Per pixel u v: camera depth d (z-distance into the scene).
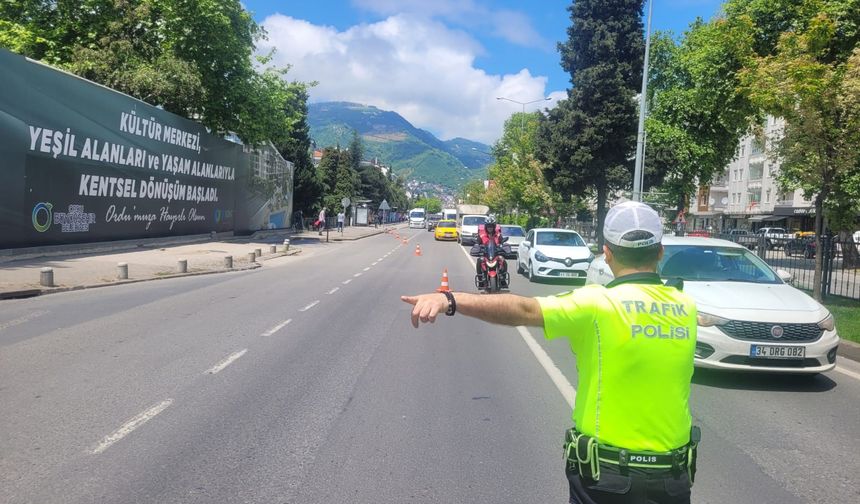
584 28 35.03
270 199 44.75
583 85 34.88
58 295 13.54
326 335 9.98
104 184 21.56
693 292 8.00
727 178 73.75
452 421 5.88
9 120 16.70
